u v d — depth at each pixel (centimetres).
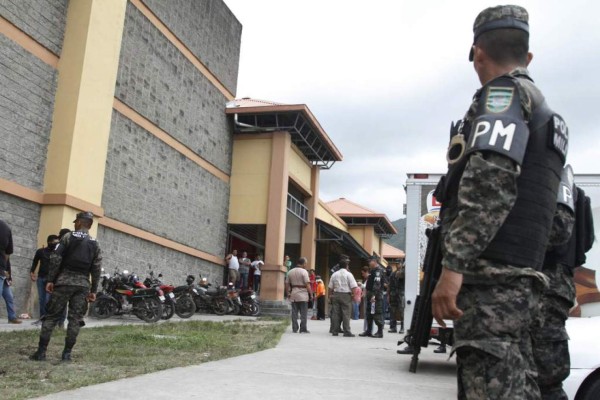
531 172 215
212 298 1895
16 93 1210
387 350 1027
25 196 1227
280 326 1481
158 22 1788
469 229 201
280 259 2261
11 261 1198
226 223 2317
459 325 213
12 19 1198
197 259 2066
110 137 1537
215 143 2222
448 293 202
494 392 202
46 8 1295
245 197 2341
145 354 768
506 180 200
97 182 1395
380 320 1339
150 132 1744
